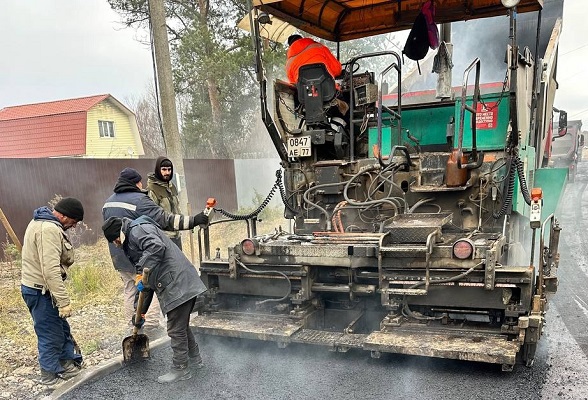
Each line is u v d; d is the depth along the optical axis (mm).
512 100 4207
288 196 5379
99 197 10938
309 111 5223
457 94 6234
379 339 3773
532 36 7805
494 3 5824
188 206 7090
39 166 9750
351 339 3945
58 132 23828
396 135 5406
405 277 3893
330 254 4082
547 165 7820
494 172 4531
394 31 6539
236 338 4645
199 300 4664
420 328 3908
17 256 8125
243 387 3730
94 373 3979
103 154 25125
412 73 8156
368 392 3527
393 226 4094
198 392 3688
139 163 11859
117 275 7320
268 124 5207
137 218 4055
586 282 6625
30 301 3908
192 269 3920
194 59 15672
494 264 3609
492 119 4664
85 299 6336
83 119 23625
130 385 3859
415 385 3604
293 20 5844
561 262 7836
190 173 13258
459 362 3971
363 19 6480
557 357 4051
